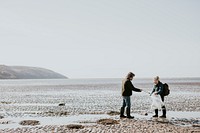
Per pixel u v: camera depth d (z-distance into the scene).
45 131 13.62
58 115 20.19
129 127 14.47
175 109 23.38
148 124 15.41
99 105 27.62
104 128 14.26
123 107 18.41
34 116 19.75
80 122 16.72
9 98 38.12
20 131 13.62
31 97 39.75
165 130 13.58
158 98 17.91
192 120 17.00
